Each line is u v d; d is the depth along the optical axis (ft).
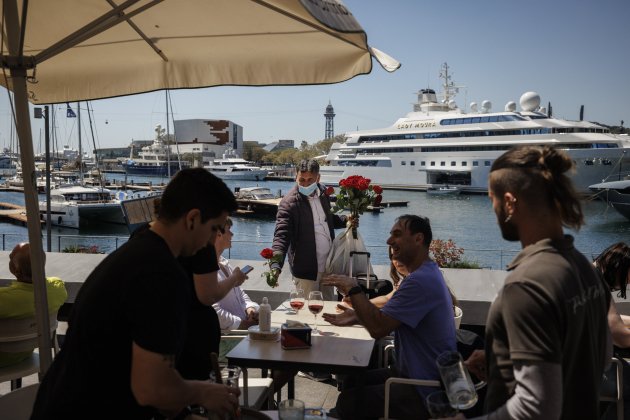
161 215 5.74
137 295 5.25
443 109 223.92
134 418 5.57
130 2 8.64
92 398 5.41
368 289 15.55
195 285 8.47
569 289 4.84
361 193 15.69
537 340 4.72
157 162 326.65
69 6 10.31
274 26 10.81
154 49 11.60
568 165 5.15
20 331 10.75
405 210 164.25
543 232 5.14
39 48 11.69
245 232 126.21
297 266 16.43
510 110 192.13
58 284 11.50
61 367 5.63
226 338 11.85
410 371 9.79
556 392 4.69
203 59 11.94
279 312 13.17
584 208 5.14
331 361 9.77
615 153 170.40
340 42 10.99
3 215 136.05
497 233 125.80
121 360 5.38
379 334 9.79
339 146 226.79
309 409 7.30
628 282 11.03
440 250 32.12
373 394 9.89
